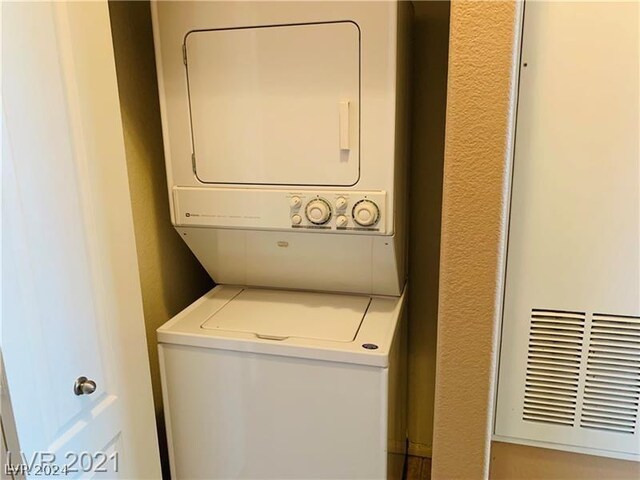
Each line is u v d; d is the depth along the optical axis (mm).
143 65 1715
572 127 1017
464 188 937
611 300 1083
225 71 1491
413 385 2270
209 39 1479
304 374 1464
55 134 1055
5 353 940
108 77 1202
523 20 989
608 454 1182
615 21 962
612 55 975
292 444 1543
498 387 1204
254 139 1519
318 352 1428
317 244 1626
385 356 1385
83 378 1164
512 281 1126
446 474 1098
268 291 1880
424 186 2018
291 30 1412
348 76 1404
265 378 1502
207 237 1704
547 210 1066
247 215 1578
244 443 1588
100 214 1195
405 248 1907
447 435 1071
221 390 1557
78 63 1109
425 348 2205
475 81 890
